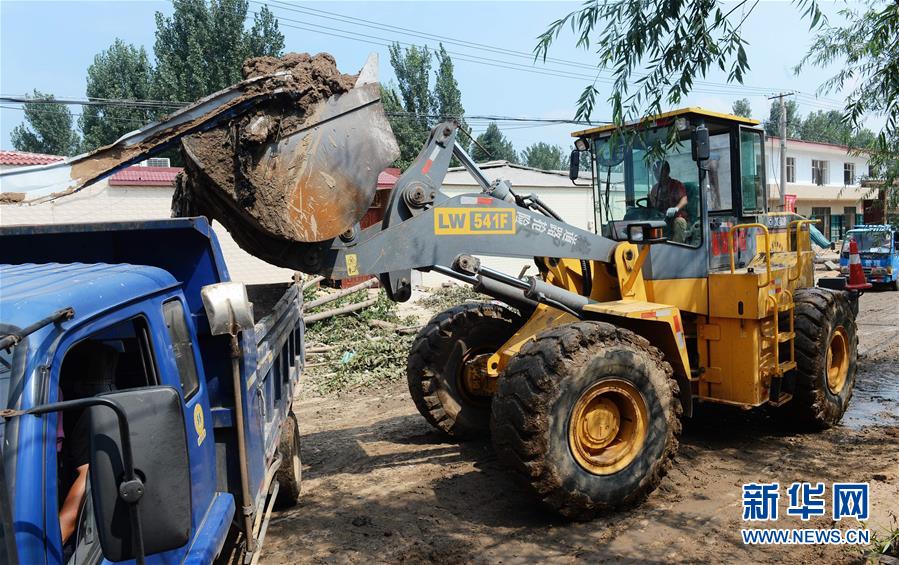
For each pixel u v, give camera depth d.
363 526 4.84
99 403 1.85
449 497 5.29
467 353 6.60
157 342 2.60
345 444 6.73
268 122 4.03
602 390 4.76
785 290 6.26
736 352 5.96
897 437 6.44
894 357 9.97
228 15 34.50
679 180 6.12
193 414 2.83
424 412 6.52
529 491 4.61
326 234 4.29
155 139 3.89
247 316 3.00
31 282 2.38
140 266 2.86
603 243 5.74
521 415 4.50
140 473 1.89
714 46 4.56
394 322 13.19
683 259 6.09
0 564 1.68
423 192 4.86
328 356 10.70
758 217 6.75
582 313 5.79
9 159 14.77
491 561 4.28
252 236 4.39
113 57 37.88
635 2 4.57
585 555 4.34
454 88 37.56
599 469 4.76
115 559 1.89
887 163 8.77
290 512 5.13
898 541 4.19
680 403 5.21
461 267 5.02
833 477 5.49
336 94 4.27
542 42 4.71
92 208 14.38
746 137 6.48
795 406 6.52
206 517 2.84
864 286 7.29
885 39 5.01
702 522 4.77
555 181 22.39
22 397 1.87
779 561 4.21
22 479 1.81
